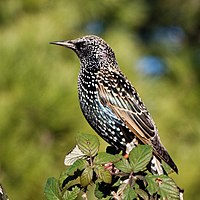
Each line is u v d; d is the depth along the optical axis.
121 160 7.38
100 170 7.33
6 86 11.89
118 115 9.76
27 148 11.70
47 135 11.96
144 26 23.20
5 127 11.62
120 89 9.86
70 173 7.31
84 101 9.95
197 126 16.34
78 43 10.14
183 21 23.30
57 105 11.82
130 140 9.72
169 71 18.72
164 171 8.65
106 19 19.44
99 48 10.06
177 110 16.22
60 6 16.09
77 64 12.76
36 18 14.08
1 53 11.98
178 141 15.60
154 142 9.63
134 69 15.38
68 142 11.95
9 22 14.59
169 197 7.31
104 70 9.97
